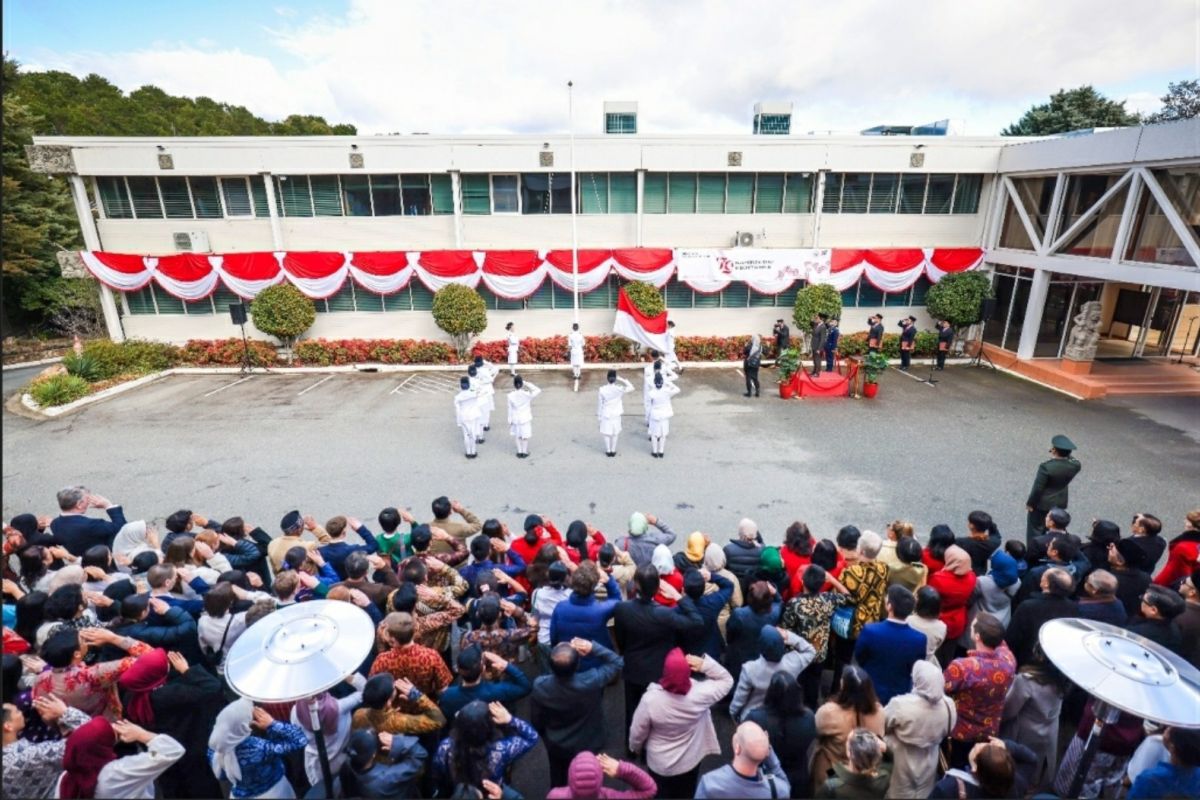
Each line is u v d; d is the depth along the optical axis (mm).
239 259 18562
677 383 17359
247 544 6531
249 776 3848
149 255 18656
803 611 5172
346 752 3738
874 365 15453
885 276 19203
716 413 14680
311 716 3898
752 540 6074
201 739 4422
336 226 19484
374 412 14906
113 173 18328
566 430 13641
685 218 19766
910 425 13695
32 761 3727
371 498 10484
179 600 5234
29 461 12070
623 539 6762
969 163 19125
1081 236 16359
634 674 4797
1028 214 18625
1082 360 16297
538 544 6266
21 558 5789
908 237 20250
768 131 21594
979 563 6141
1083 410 14562
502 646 4680
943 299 18438
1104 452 12062
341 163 18500
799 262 18953
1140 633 4715
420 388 17000
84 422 14312
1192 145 12922
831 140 18797
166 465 11828
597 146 18578
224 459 12094
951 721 3846
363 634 4055
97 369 17500
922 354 19719
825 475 11219
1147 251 14602
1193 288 12984
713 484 10906
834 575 5781
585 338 19656
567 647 4051
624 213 19750
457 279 18922
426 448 12594
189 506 10227
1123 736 4273
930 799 3604
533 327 20188
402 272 18812
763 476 11203
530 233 19719
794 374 15758
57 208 28438
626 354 19578
